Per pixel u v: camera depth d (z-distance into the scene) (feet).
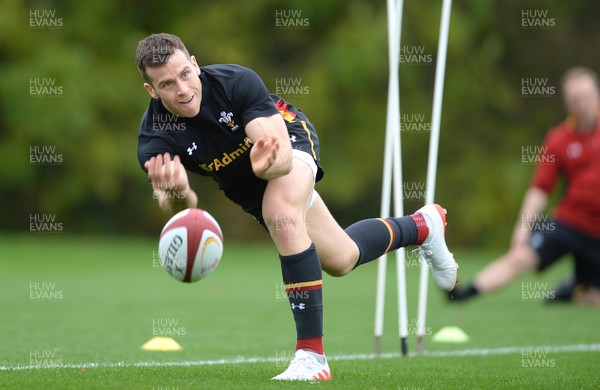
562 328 93.81
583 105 109.09
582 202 110.73
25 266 166.30
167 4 260.62
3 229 245.86
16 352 68.13
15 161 232.94
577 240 111.34
